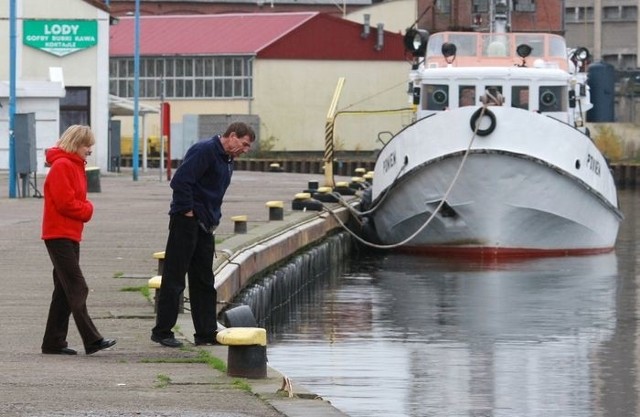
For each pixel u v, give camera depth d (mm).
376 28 154000
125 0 184875
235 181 99688
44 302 33438
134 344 27797
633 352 37125
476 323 43312
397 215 63969
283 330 42031
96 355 26562
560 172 60062
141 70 154500
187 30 156250
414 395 29562
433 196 61438
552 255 63656
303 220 60156
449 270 59281
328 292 52969
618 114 157375
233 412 20984
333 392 29812
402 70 154625
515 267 60062
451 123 59875
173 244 27797
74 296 26500
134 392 22484
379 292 52562
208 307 28234
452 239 63000
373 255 66625
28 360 25875
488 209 60875
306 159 142375
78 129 26625
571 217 62406
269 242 49562
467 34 67938
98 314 31562
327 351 36812
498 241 62156
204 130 147000
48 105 96500
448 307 47531
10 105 74688
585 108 68938
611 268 59906
